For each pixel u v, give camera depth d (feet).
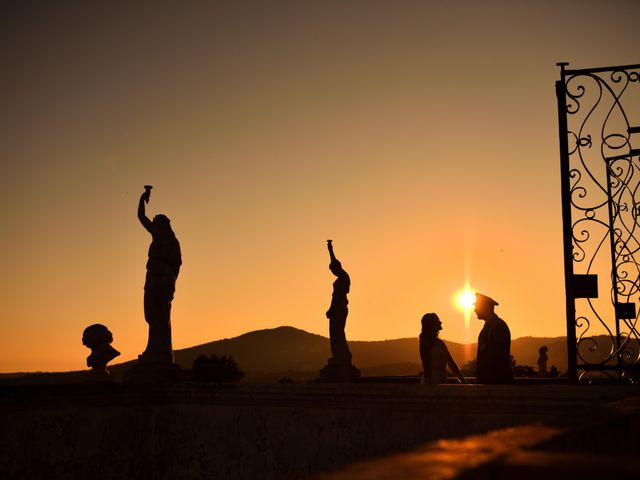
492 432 8.47
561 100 30.35
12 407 27.99
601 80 30.37
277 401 31.65
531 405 26.84
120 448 32.19
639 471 5.64
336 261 47.98
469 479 5.57
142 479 33.14
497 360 30.91
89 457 30.78
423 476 5.50
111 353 35.04
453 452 6.81
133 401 32.99
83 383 31.24
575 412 11.55
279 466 31.27
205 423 32.99
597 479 5.63
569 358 28.89
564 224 29.45
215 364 144.46
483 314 31.83
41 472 28.91
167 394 33.83
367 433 29.81
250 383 32.35
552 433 8.24
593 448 8.79
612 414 10.94
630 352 31.86
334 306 47.39
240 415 32.37
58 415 29.71
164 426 33.60
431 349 32.81
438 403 28.48
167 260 35.12
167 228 35.58
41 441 28.99
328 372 46.47
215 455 32.53
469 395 27.91
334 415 30.58
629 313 36.11
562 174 29.71
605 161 35.65
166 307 35.14
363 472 5.73
